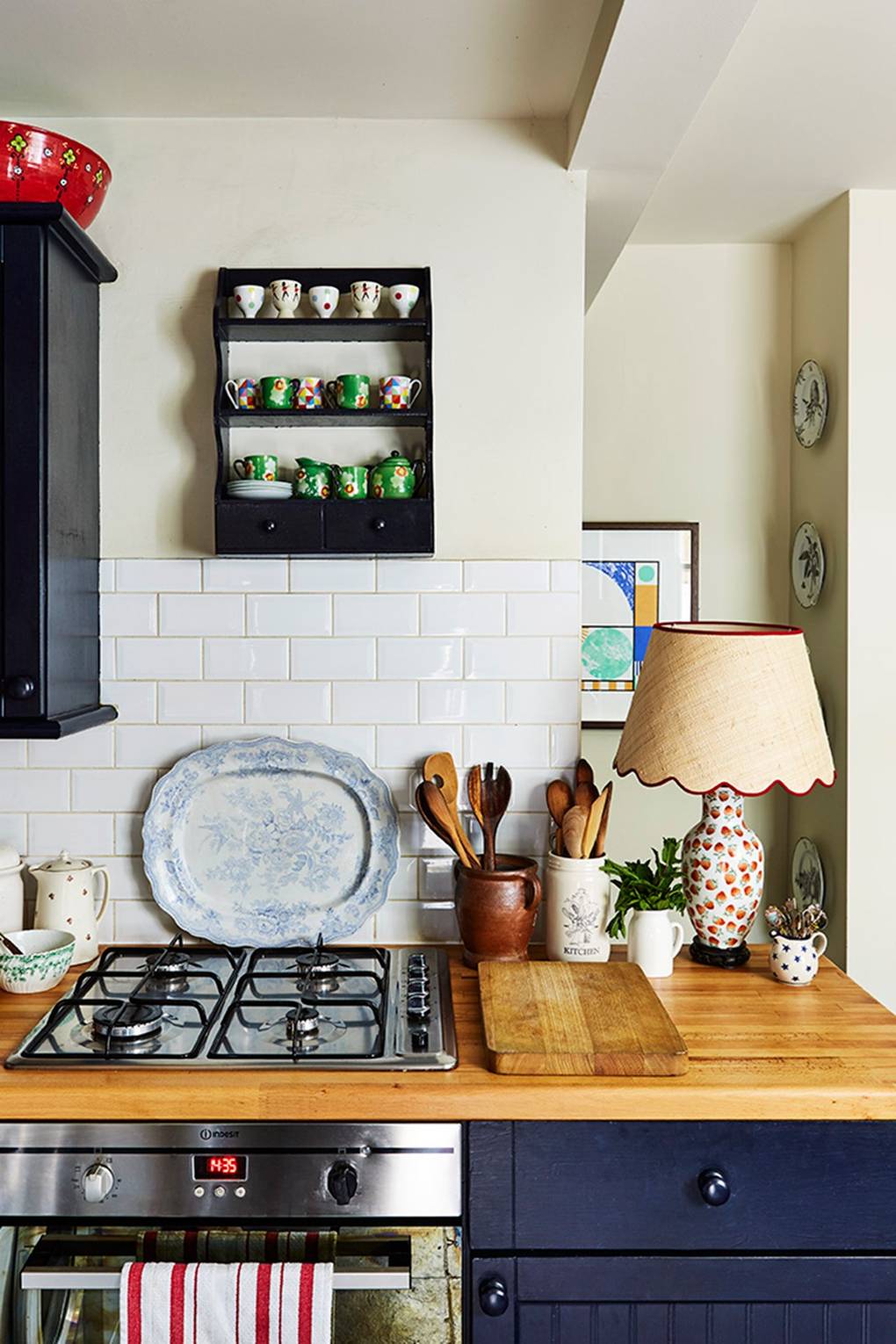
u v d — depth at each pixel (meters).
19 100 2.13
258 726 2.25
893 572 2.83
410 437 2.24
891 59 2.11
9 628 1.88
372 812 2.21
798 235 3.15
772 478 3.25
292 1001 1.80
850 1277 1.62
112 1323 1.60
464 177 2.23
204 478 2.23
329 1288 1.52
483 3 1.79
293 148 2.21
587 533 3.23
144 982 1.93
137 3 1.79
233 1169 1.59
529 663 2.25
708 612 3.27
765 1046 1.72
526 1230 1.61
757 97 2.27
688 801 3.27
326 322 2.11
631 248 3.23
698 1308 1.62
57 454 1.95
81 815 2.24
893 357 2.81
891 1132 1.62
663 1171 1.61
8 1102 1.57
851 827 2.83
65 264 1.99
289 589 2.24
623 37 1.67
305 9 1.81
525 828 2.26
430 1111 1.58
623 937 2.33
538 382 2.24
